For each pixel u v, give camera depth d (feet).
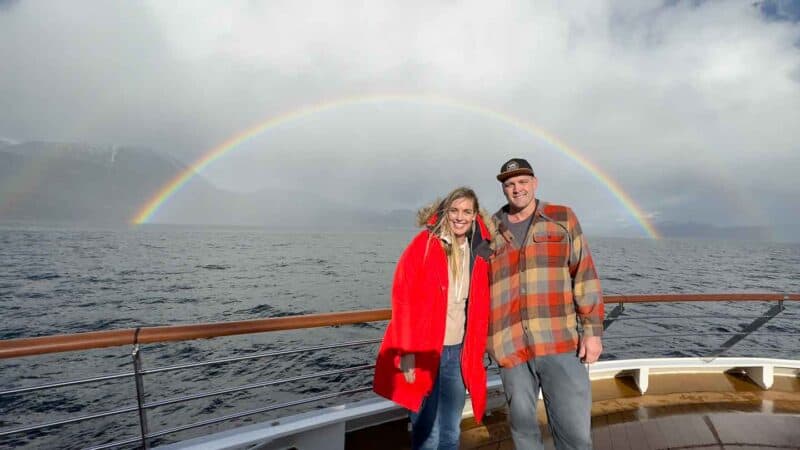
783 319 66.85
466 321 6.81
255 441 7.18
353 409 8.34
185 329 6.51
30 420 39.93
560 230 6.61
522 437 6.98
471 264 6.77
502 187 7.04
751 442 8.61
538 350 6.53
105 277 147.13
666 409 10.01
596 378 11.50
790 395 10.78
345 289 123.24
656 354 49.32
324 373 7.70
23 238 334.03
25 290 116.16
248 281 139.85
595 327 6.44
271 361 54.08
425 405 6.85
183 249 291.17
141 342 6.27
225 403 41.88
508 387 6.97
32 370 54.70
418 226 6.83
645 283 123.95
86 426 38.29
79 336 5.90
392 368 6.77
